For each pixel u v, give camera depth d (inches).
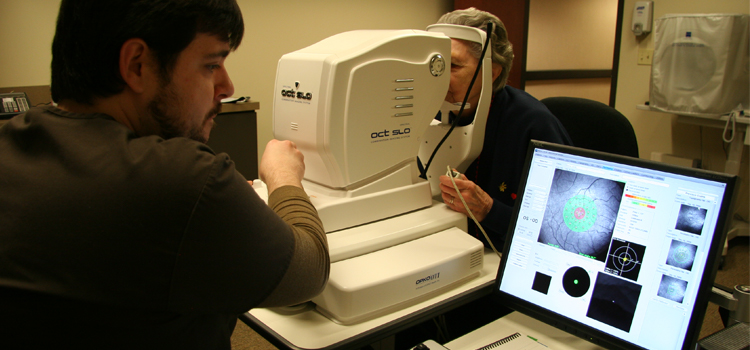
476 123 46.8
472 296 36.8
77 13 20.7
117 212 19.8
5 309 19.3
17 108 83.4
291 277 23.6
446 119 48.9
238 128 108.5
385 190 38.9
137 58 21.3
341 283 31.7
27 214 19.8
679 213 28.0
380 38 35.4
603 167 31.1
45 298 19.7
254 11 129.8
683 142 123.0
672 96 108.4
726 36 98.0
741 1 106.5
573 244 31.9
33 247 19.5
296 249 24.0
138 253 20.0
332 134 34.3
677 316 27.6
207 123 26.7
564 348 32.6
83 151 20.8
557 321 32.0
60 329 20.1
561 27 176.7
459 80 46.4
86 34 20.7
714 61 100.4
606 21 193.5
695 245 27.2
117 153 20.7
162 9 20.6
